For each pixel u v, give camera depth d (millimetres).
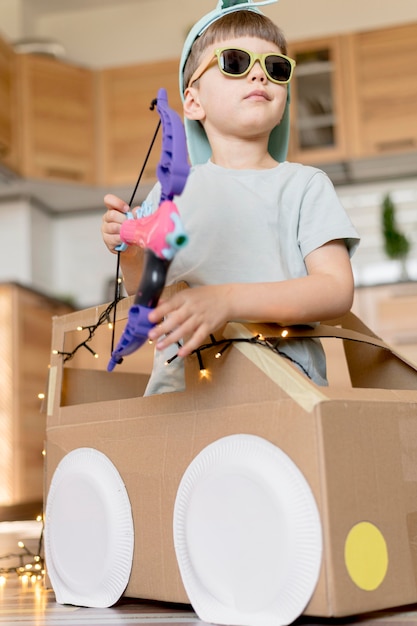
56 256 4176
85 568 966
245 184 1004
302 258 972
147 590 895
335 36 3727
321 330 940
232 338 835
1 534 2158
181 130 767
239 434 814
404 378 1086
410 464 841
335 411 770
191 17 4090
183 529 850
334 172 3834
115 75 3938
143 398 926
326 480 748
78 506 983
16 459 3264
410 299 3299
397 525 810
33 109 3793
